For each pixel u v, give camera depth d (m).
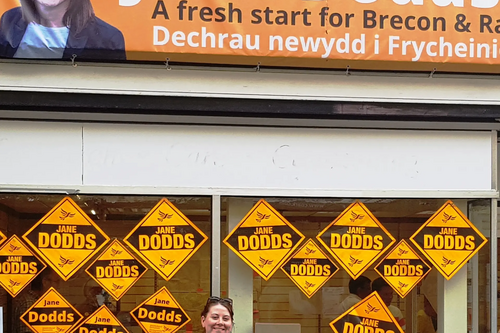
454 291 5.30
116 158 5.06
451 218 5.32
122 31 4.86
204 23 4.91
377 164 5.26
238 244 5.16
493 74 5.30
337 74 5.20
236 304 5.14
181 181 5.11
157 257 5.10
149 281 5.08
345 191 5.21
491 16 5.12
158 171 5.09
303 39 4.98
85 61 4.96
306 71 5.16
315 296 5.20
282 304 5.18
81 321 5.01
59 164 5.01
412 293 5.26
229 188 5.13
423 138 5.31
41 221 5.01
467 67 5.15
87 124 5.05
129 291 5.07
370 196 5.22
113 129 5.07
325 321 5.20
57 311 5.00
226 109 5.07
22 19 4.81
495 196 5.30
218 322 4.16
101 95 4.98
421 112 5.23
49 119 5.01
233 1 4.94
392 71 5.23
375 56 5.02
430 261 5.29
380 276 5.25
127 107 4.99
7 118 4.98
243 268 5.16
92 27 4.85
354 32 5.02
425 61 5.05
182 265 5.11
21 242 4.99
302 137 5.22
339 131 5.25
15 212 5.00
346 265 5.23
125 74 5.02
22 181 4.97
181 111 5.06
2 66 4.91
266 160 5.18
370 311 5.23
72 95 4.96
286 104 5.13
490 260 5.30
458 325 5.29
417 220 5.30
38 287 4.99
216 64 5.07
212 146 5.15
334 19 5.01
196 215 5.13
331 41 4.99
